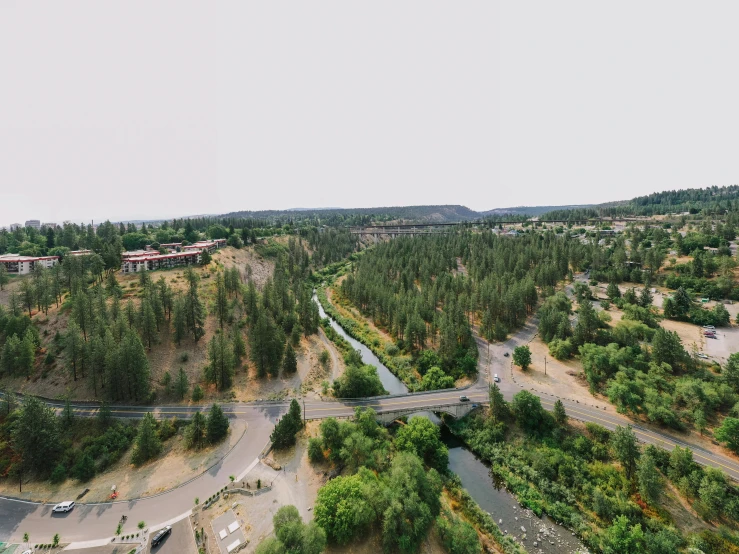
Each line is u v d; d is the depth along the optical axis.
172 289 140.38
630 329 115.69
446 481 74.44
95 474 74.19
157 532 58.94
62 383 98.19
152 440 78.00
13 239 199.00
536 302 165.62
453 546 56.84
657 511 63.78
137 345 95.31
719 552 56.50
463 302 153.50
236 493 66.75
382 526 57.94
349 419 88.12
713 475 64.69
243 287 151.12
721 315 130.12
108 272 148.12
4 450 77.88
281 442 78.69
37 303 122.38
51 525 61.31
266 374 111.06
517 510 69.06
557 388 102.19
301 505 63.38
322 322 161.62
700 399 83.19
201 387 102.75
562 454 77.75
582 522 64.38
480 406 95.81
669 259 193.88
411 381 115.19
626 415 87.25
